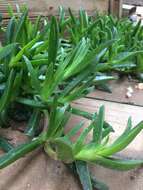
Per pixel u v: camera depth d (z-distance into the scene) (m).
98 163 0.31
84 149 0.31
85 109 0.47
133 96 0.53
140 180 0.34
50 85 0.36
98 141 0.31
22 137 0.37
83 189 0.31
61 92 0.38
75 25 0.61
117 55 0.55
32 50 0.41
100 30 0.60
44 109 0.37
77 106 0.47
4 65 0.37
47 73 0.35
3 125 0.38
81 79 0.38
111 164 0.30
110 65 0.55
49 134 0.32
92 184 0.32
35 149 0.35
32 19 0.71
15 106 0.39
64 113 0.34
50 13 0.75
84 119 0.43
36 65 0.40
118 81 0.58
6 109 0.37
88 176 0.30
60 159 0.32
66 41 0.61
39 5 0.72
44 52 0.45
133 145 0.39
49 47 0.37
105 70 0.57
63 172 0.33
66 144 0.29
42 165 0.34
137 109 0.49
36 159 0.34
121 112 0.47
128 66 0.56
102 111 0.32
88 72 0.39
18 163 0.33
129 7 1.12
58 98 0.36
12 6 0.66
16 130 0.38
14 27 0.41
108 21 0.70
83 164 0.31
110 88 0.54
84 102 0.49
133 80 0.59
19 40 0.40
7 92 0.34
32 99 0.39
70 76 0.41
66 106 0.34
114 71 0.59
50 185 0.32
